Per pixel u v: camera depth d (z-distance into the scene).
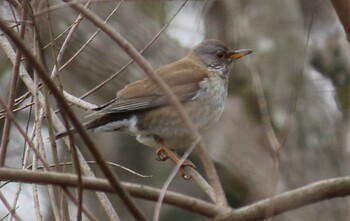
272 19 16.25
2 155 7.92
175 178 17.42
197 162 15.08
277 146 6.74
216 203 7.04
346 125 15.06
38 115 8.26
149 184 17.61
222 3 16.50
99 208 16.42
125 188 6.66
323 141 14.57
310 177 14.20
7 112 7.50
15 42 6.21
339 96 15.70
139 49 14.57
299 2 17.03
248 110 15.23
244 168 14.66
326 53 16.33
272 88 15.16
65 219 7.59
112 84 14.54
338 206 13.41
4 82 15.13
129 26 14.55
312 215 13.36
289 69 15.48
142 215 6.54
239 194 14.89
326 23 16.73
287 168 14.30
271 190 6.69
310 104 14.96
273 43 15.90
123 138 18.14
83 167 8.49
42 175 6.88
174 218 16.84
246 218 7.01
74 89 15.82
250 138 14.96
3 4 10.21
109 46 14.42
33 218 12.99
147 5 14.87
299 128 14.64
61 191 7.65
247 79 15.59
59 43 13.36
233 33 16.30
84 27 14.10
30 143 7.42
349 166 14.44
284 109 14.91
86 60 14.30
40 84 9.11
